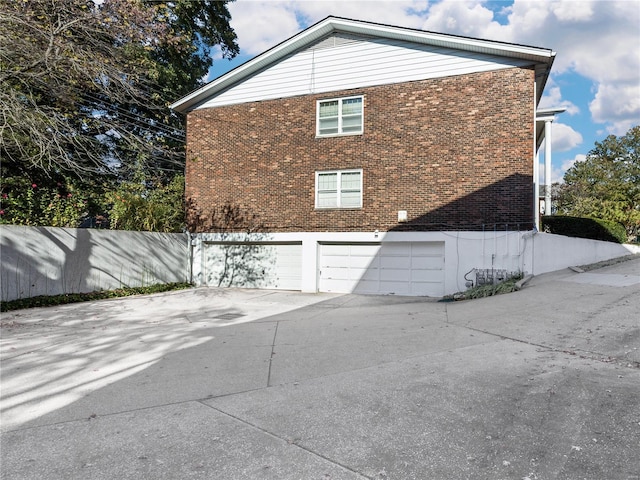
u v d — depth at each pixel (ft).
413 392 15.15
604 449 10.67
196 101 57.72
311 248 51.34
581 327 23.58
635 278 37.09
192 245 57.77
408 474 9.91
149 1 42.70
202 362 20.26
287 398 15.12
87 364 20.07
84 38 39.22
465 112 45.60
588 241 49.67
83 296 42.60
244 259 55.72
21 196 50.29
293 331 27.61
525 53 42.52
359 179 49.78
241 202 55.16
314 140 51.70
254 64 53.62
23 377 18.10
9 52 34.68
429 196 46.70
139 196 61.41
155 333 27.37
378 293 49.01
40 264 40.04
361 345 22.72
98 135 56.54
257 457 10.87
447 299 41.55
